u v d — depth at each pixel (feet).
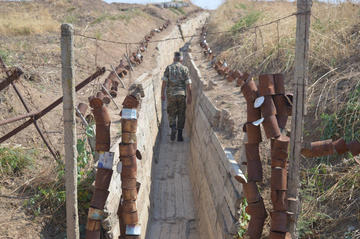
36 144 17.33
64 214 13.23
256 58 28.09
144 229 16.90
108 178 11.06
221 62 33.37
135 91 11.59
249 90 10.66
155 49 52.65
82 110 16.33
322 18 24.53
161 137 31.83
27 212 12.98
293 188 10.22
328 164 13.61
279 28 29.09
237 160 15.29
